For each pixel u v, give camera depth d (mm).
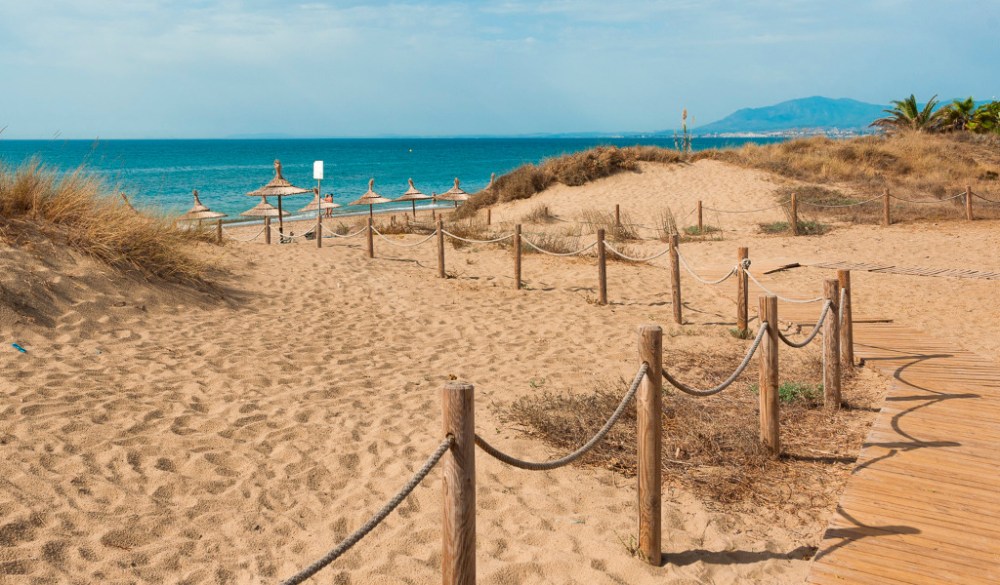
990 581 3939
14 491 4586
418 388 7426
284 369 7730
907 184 26141
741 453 5816
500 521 4727
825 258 16016
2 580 3682
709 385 7641
